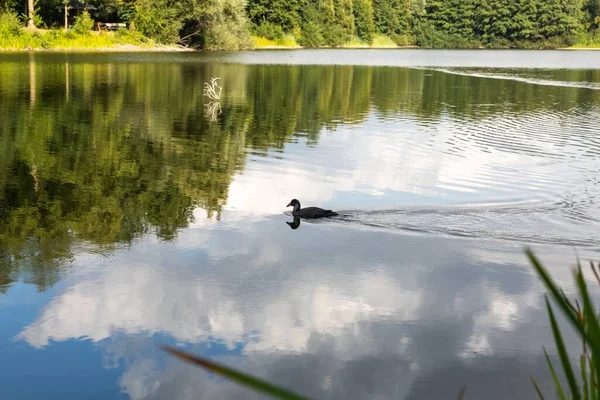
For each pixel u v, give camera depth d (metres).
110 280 9.91
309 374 7.34
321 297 9.45
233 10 79.75
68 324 8.46
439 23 113.69
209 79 42.09
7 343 7.94
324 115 28.42
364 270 10.49
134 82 38.66
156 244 11.59
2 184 15.41
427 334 8.35
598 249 11.48
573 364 7.63
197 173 17.16
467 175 17.14
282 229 12.57
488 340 8.20
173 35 73.94
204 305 9.11
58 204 13.97
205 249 11.38
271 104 31.61
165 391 7.02
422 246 11.57
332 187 15.82
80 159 18.39
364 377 7.30
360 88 39.81
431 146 21.27
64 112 26.58
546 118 27.80
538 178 16.77
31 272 10.15
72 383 7.08
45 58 53.88
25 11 68.38
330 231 12.42
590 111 30.12
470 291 9.73
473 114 29.05
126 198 14.61
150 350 7.90
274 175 17.09
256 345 8.03
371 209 13.98
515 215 13.51
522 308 9.18
